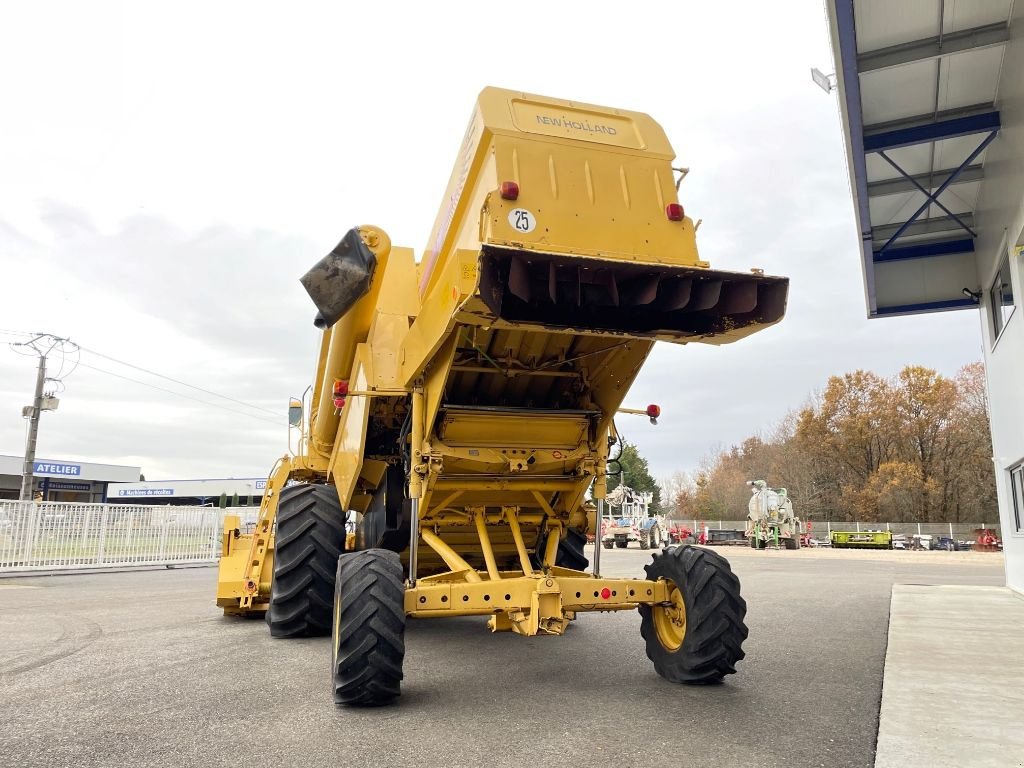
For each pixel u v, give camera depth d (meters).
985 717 3.73
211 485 54.47
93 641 6.42
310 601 6.22
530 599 4.05
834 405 55.44
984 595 10.57
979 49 8.15
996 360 11.61
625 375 4.77
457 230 4.54
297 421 7.99
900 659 5.47
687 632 4.32
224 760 3.04
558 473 5.10
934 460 50.81
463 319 3.75
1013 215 9.23
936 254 12.95
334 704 4.02
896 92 9.02
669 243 4.20
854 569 17.23
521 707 3.94
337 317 4.92
